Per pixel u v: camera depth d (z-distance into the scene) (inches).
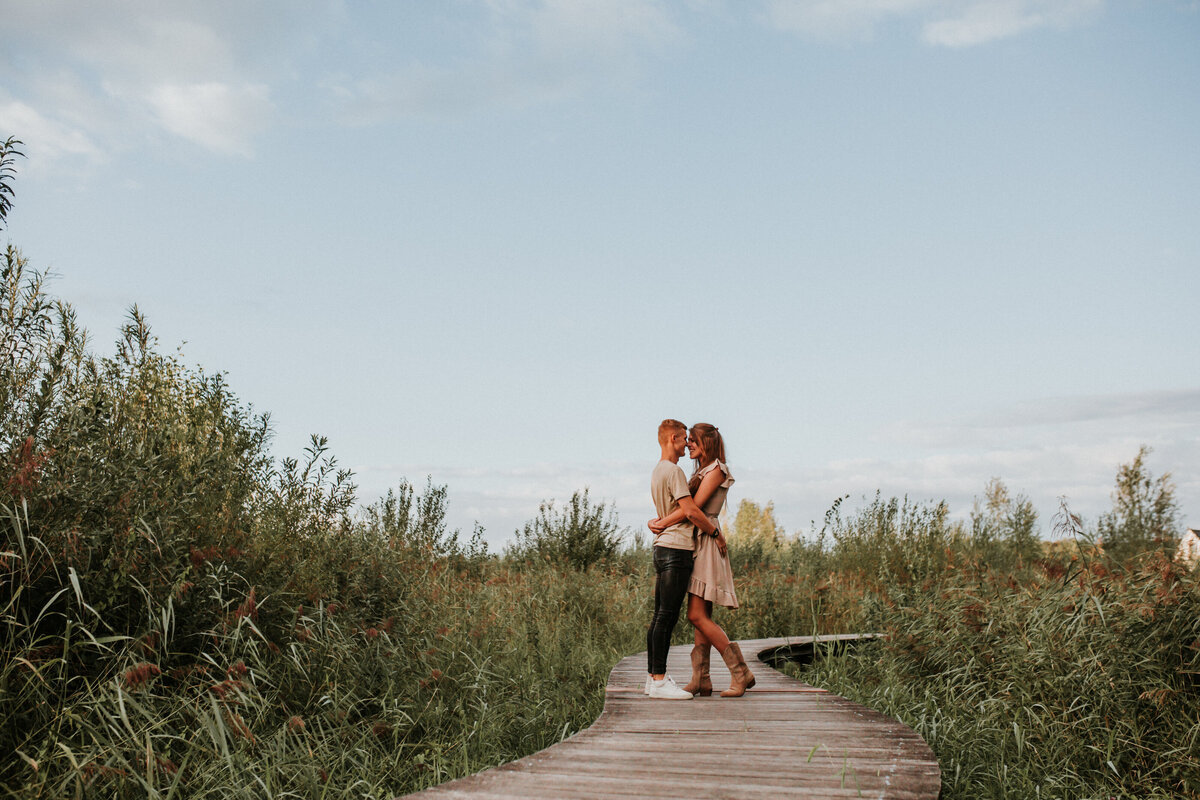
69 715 163.3
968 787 201.2
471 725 237.0
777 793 145.6
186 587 197.3
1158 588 236.5
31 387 205.8
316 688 217.6
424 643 271.1
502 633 336.5
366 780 184.5
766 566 645.9
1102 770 218.7
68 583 188.7
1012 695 255.6
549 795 143.1
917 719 251.4
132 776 153.9
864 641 378.0
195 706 184.9
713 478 245.6
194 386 266.7
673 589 242.2
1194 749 211.3
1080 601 255.8
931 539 590.9
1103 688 231.6
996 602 299.3
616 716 217.9
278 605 235.0
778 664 376.8
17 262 208.4
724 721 210.8
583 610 426.6
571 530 622.5
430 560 363.3
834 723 208.2
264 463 270.4
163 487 219.5
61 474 194.2
